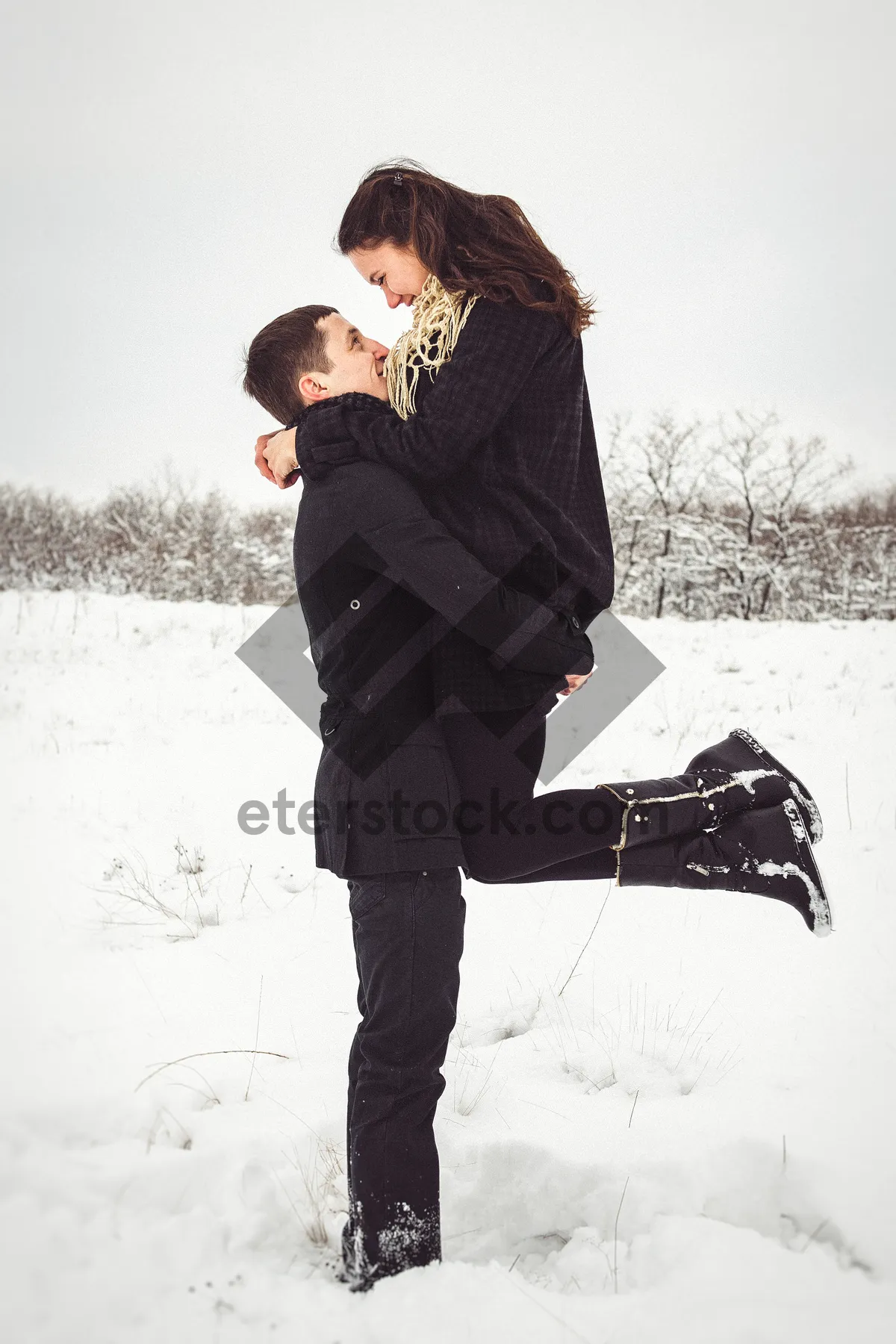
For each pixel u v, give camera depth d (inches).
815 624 504.7
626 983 133.3
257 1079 108.6
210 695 351.9
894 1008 120.1
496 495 86.0
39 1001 130.0
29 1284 76.4
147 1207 87.3
